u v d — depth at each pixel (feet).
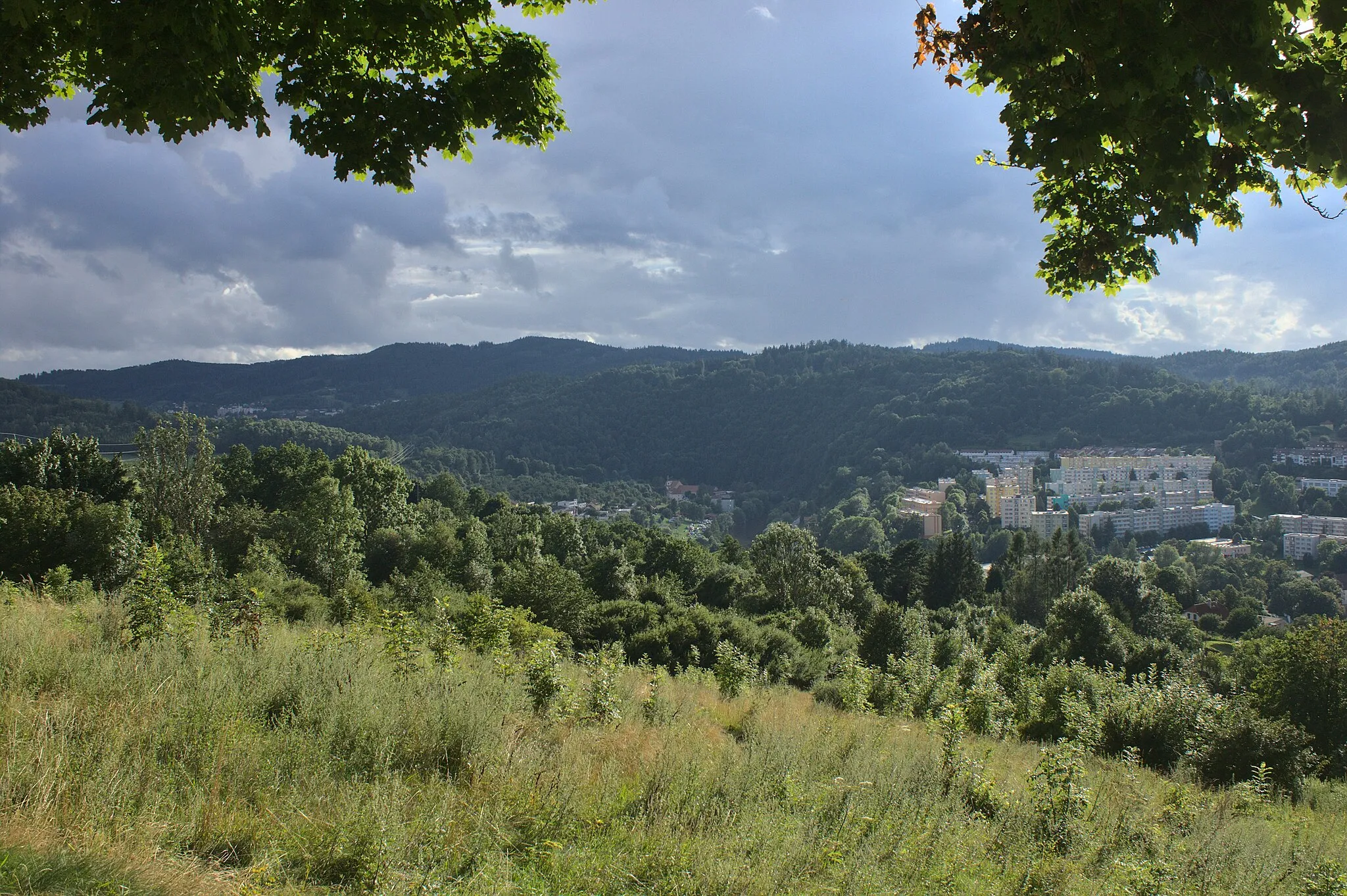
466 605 56.90
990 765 23.95
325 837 10.57
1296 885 14.71
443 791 13.10
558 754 16.21
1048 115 10.84
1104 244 13.35
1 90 12.60
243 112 13.10
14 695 13.71
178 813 11.16
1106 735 34.58
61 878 8.26
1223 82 9.61
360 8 11.87
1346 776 42.34
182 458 112.68
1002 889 12.45
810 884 10.96
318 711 16.17
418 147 14.01
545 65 14.56
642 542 204.95
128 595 23.38
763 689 39.19
